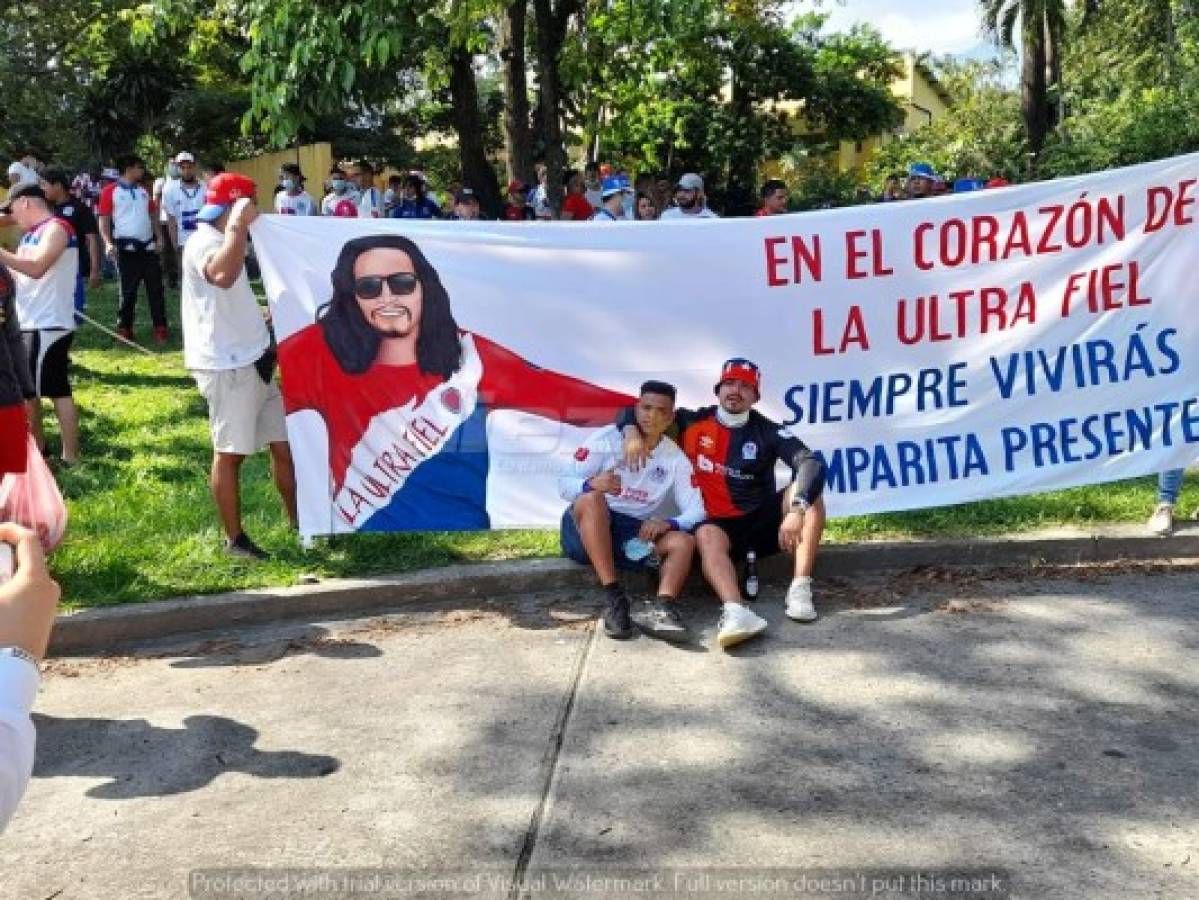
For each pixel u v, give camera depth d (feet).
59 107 104.99
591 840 11.69
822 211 20.08
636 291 19.93
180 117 104.94
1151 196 20.27
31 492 11.42
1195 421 20.63
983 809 12.10
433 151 127.75
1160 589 18.65
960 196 20.16
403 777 13.08
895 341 20.39
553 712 14.67
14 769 4.48
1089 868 11.04
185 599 18.12
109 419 28.55
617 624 17.12
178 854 11.61
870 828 11.80
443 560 19.83
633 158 113.70
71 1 97.86
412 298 19.49
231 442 19.03
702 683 15.47
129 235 38.27
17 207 22.50
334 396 19.44
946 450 20.68
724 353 20.15
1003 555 19.98
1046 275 20.39
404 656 16.70
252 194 18.67
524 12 54.39
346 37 30.53
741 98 117.29
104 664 16.71
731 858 11.31
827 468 20.58
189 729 14.44
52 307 23.77
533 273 19.74
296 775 13.17
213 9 40.37
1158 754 13.24
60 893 10.99
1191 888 10.71
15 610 4.72
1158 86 77.00
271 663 16.57
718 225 19.92
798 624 17.54
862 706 14.61
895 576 19.58
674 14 43.78
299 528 19.56
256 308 19.24
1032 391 20.63
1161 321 20.57
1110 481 20.99
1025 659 15.98
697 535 17.93
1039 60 72.74
